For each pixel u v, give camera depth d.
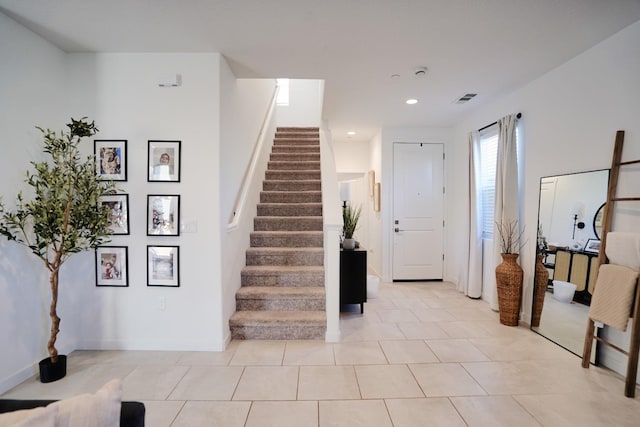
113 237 2.69
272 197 4.43
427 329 3.16
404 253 5.17
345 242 3.66
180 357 2.58
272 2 1.97
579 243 2.62
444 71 2.98
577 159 2.69
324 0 1.95
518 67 2.90
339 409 1.94
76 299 2.70
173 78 2.63
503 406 1.96
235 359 2.54
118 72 2.65
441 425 1.80
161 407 1.95
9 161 2.16
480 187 4.20
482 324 3.30
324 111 4.25
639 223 2.21
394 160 5.12
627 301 2.11
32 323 2.32
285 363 2.48
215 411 1.92
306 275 3.33
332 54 2.66
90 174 2.40
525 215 3.33
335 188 3.40
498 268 3.33
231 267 2.99
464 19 2.15
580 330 2.59
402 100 3.80
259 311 3.10
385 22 2.18
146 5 2.00
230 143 3.00
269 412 1.91
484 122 4.07
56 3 1.98
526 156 3.31
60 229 2.21
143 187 2.68
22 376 2.23
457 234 4.90
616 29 2.29
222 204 2.74
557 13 2.08
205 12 2.08
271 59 2.77
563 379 2.26
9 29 2.15
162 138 2.67
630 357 2.04
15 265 2.20
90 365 2.45
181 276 2.70
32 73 2.33
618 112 2.35
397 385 2.19
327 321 2.88
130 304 2.71
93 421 0.82
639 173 2.21
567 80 2.79
